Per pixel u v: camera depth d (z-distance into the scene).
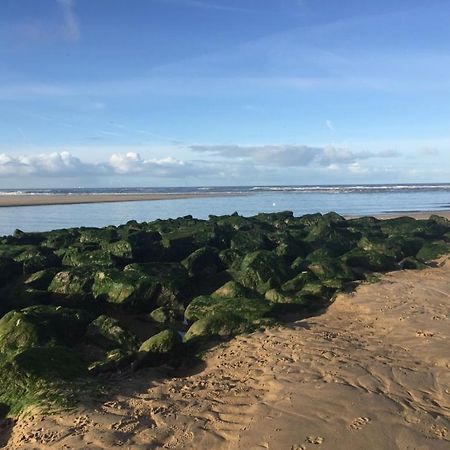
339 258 20.62
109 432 7.53
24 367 9.20
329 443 6.99
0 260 18.78
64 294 16.56
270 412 7.99
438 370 9.66
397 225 30.50
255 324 12.80
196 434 7.49
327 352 10.72
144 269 17.22
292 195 88.62
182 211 56.41
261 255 18.27
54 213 55.00
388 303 14.84
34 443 7.37
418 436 7.12
